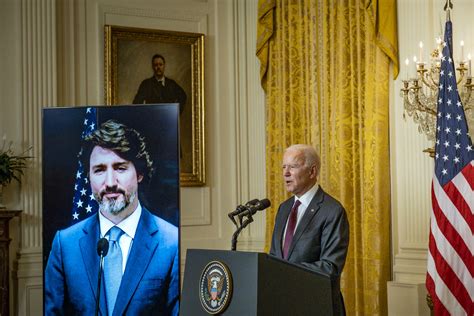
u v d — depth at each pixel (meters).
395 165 5.89
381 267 5.82
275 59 7.32
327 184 6.54
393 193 5.89
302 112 6.99
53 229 4.89
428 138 5.09
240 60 7.76
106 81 7.09
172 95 7.43
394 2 5.84
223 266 2.43
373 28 6.08
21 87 6.63
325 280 2.56
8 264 6.23
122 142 4.87
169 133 4.84
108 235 4.83
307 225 4.10
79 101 7.00
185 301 2.66
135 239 4.81
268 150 7.33
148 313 4.76
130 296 4.77
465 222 4.45
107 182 4.85
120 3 7.27
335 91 6.48
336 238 3.99
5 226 6.22
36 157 6.64
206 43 7.69
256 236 7.58
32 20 6.73
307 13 6.92
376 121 5.92
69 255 4.85
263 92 7.57
